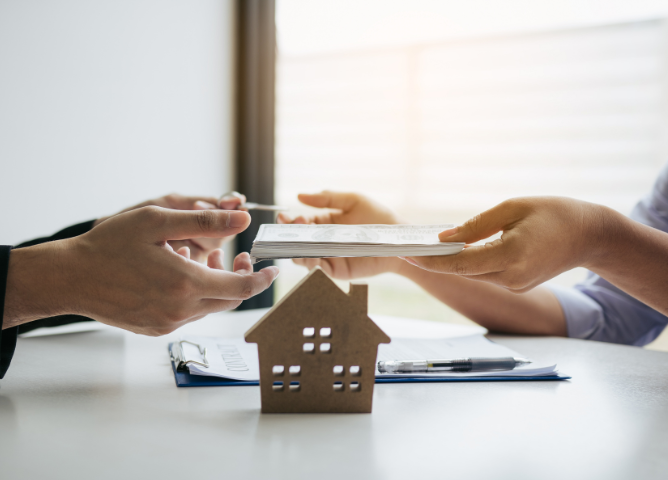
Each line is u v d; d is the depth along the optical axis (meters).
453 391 0.58
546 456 0.40
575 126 2.18
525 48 2.23
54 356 0.74
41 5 1.38
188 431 0.45
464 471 0.37
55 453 0.40
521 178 2.27
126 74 1.63
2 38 1.29
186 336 0.82
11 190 1.32
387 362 0.64
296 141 2.56
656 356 0.78
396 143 2.45
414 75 2.40
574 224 0.64
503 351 0.74
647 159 2.09
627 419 0.49
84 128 1.51
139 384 0.60
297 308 0.49
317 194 1.11
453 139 2.37
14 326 0.57
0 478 0.35
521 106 2.26
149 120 1.72
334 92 2.50
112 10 1.58
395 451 0.41
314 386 0.50
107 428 0.45
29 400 0.53
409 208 2.45
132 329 0.58
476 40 2.30
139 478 0.35
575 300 1.05
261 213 2.10
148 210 0.54
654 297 0.72
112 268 0.54
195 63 1.89
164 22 1.76
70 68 1.46
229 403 0.53
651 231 0.70
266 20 2.10
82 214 1.51
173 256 0.54
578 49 2.16
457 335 0.94
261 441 0.42
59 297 0.55
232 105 2.08
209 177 1.97
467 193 2.36
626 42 2.08
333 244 0.56
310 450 0.41
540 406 0.53
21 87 1.34
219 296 0.56
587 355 0.78
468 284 0.96
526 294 0.98
